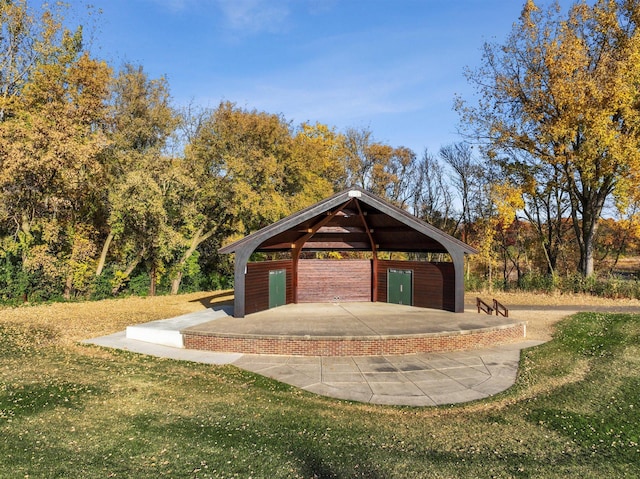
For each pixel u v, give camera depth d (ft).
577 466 22.45
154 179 90.12
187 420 28.19
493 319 59.21
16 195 73.82
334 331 50.70
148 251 98.58
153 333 52.85
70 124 76.64
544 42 95.91
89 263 90.99
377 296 79.71
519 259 138.00
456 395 36.40
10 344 49.85
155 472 20.88
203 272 118.42
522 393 36.99
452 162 149.07
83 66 80.23
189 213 96.99
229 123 96.94
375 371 42.63
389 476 20.86
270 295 69.97
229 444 24.40
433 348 50.31
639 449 25.23
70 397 32.19
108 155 88.63
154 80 96.12
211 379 38.91
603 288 99.76
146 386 35.78
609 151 87.40
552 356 49.47
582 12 94.17
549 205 124.67
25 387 34.17
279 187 105.81
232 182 97.76
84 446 23.70
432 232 63.00
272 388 37.24
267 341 48.21
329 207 60.13
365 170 165.58
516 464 22.48
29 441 24.13
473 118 106.52
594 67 95.91
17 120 74.33
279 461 22.36
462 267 64.03
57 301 83.56
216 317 61.82
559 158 95.50
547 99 96.17
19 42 84.28
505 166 111.65
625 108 86.12
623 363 46.32
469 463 22.43
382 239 77.41
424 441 25.66
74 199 80.59
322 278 79.30
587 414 31.50
